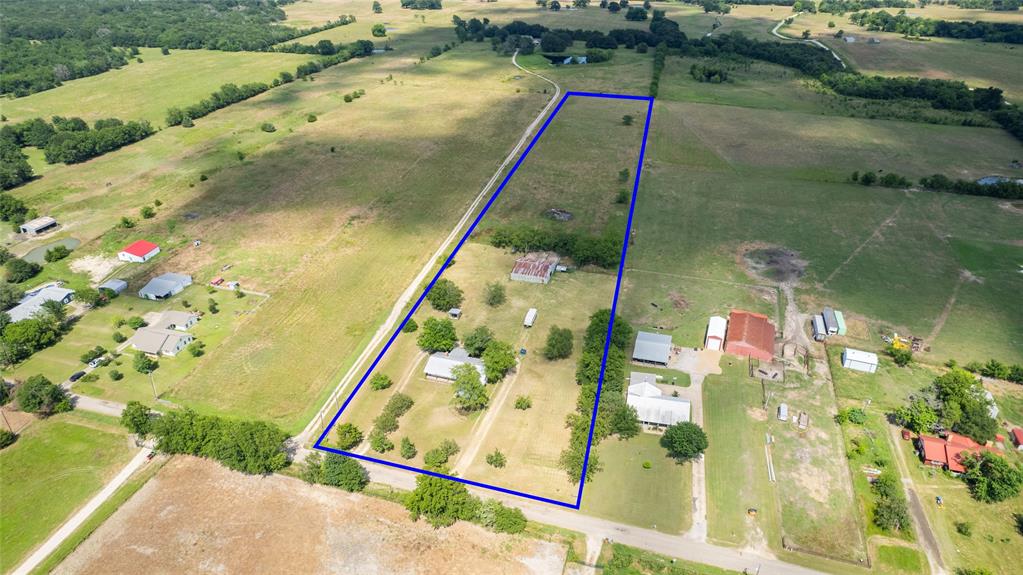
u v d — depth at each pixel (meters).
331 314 111.12
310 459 79.50
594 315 102.25
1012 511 72.81
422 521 73.19
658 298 113.62
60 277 124.00
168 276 121.44
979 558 67.75
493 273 123.00
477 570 67.62
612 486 77.06
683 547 69.50
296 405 90.62
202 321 109.56
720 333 100.31
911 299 111.62
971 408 81.81
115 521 73.62
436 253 130.88
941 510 73.19
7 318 106.44
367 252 131.50
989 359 96.62
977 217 139.62
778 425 85.69
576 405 88.94
